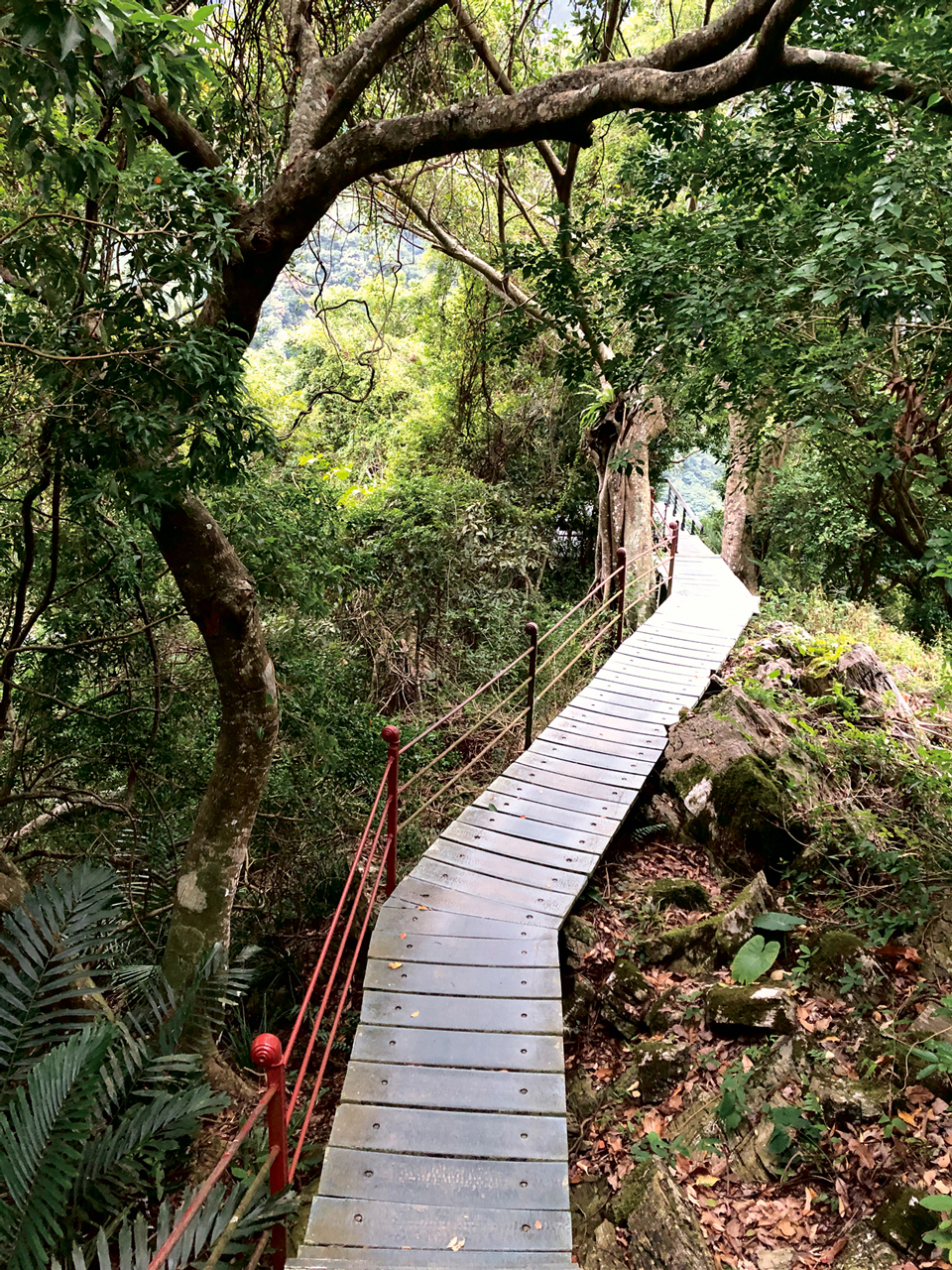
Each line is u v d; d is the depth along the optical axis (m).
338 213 9.95
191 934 4.99
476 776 8.94
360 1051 3.95
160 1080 3.64
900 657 9.90
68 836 6.96
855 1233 3.25
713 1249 3.37
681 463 18.73
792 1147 3.69
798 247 5.10
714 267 5.36
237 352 3.78
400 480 12.44
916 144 4.33
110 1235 3.22
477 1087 3.75
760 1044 4.26
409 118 4.72
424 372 18.27
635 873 5.98
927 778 5.13
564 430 15.70
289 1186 3.08
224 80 6.15
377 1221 3.15
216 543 4.89
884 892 5.08
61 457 3.80
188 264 3.58
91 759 6.66
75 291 3.73
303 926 6.99
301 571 6.86
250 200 5.59
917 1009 4.12
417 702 10.52
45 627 6.32
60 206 3.86
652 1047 4.39
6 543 5.69
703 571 14.70
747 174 5.84
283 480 7.16
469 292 14.76
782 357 4.87
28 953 3.65
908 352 4.77
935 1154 3.43
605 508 12.91
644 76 4.34
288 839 7.13
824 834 5.52
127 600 6.57
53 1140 2.82
